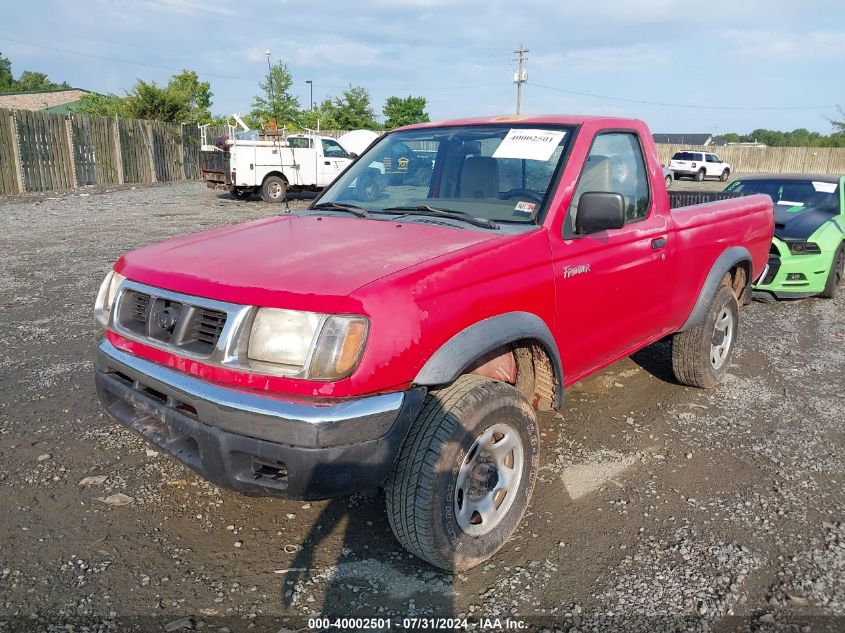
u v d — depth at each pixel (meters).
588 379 5.30
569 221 3.42
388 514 2.78
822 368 5.67
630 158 4.01
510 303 2.98
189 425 2.63
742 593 2.78
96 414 4.41
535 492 3.59
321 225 3.47
